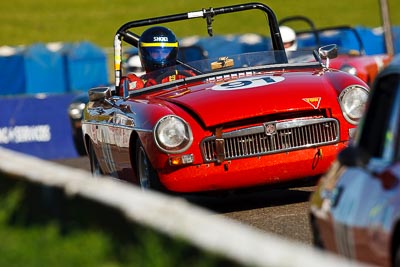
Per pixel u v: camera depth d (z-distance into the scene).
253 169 26.22
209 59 30.56
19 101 57.12
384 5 66.19
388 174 14.39
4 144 57.06
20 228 17.97
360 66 49.06
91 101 31.86
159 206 15.43
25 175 19.80
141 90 30.28
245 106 26.20
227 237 13.34
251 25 126.69
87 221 16.89
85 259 15.26
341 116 26.53
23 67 79.56
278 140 26.25
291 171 26.42
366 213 14.47
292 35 47.94
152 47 31.30
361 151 15.26
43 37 132.88
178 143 26.25
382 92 15.73
